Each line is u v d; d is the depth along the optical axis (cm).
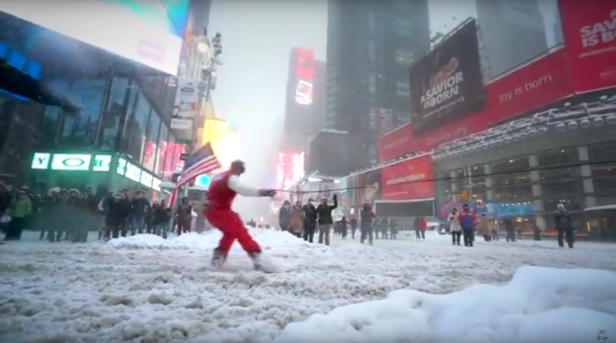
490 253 890
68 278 354
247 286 341
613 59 2517
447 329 208
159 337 190
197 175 1317
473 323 208
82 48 1781
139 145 2208
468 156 3312
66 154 1652
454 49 4059
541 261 693
